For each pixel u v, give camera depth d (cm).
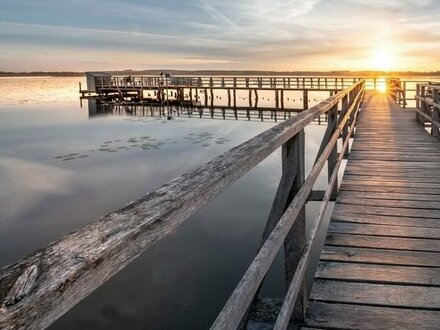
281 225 168
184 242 771
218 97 5219
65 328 503
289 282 237
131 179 1309
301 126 231
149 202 88
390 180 520
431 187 485
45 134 2394
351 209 412
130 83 4747
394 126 1041
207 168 122
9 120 3139
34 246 804
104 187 1225
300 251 234
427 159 642
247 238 781
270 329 212
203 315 522
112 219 77
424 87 1018
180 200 90
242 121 2933
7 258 746
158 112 3731
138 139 2103
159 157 1633
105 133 2369
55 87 10981
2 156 1756
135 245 72
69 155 1733
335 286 266
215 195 111
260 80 3725
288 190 222
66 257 60
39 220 955
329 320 230
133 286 607
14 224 931
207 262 681
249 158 141
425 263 293
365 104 1762
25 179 1348
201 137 2123
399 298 249
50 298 52
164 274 640
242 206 983
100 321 518
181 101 4384
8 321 47
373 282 269
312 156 1534
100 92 4847
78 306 554
